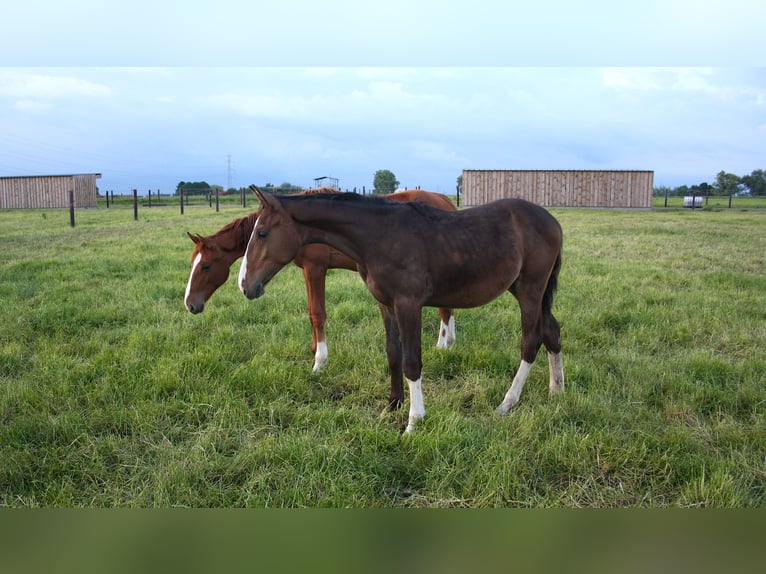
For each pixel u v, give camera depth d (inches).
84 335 195.6
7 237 489.1
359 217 131.9
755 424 128.3
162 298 245.1
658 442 117.0
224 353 173.6
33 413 133.6
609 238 483.8
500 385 152.5
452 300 139.1
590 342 191.9
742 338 188.4
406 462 113.4
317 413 133.5
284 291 268.7
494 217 140.4
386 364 168.1
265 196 132.1
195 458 112.6
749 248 414.0
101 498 102.1
